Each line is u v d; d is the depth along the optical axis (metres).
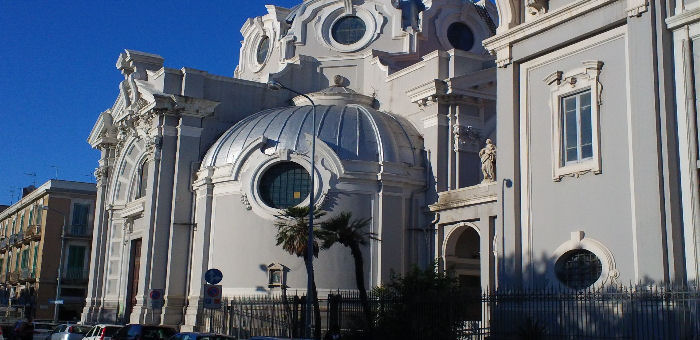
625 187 18.94
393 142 35.38
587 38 20.45
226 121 40.34
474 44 45.28
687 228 17.56
